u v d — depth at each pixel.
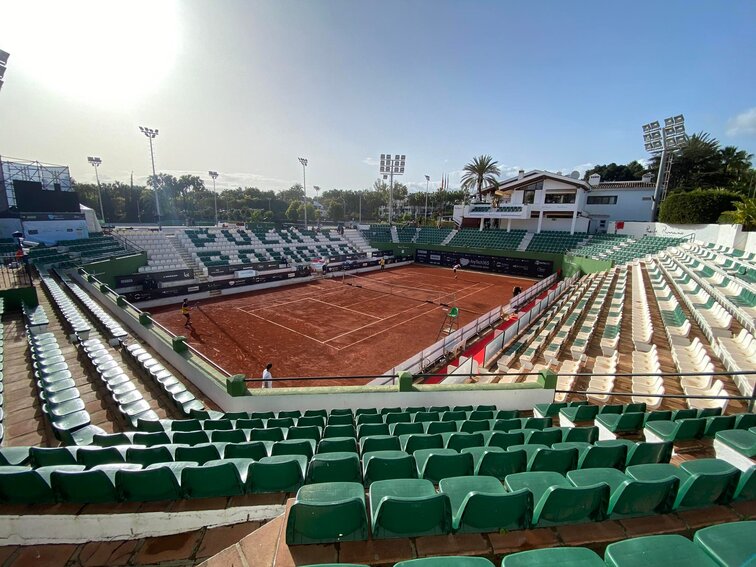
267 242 39.75
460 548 3.34
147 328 13.52
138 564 3.78
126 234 31.48
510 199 49.41
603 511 3.69
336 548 3.32
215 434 6.32
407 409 9.38
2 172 26.44
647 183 41.12
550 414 9.02
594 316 16.55
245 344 18.42
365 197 112.12
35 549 3.94
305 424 7.82
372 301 27.39
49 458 5.07
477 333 19.77
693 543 2.92
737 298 13.83
